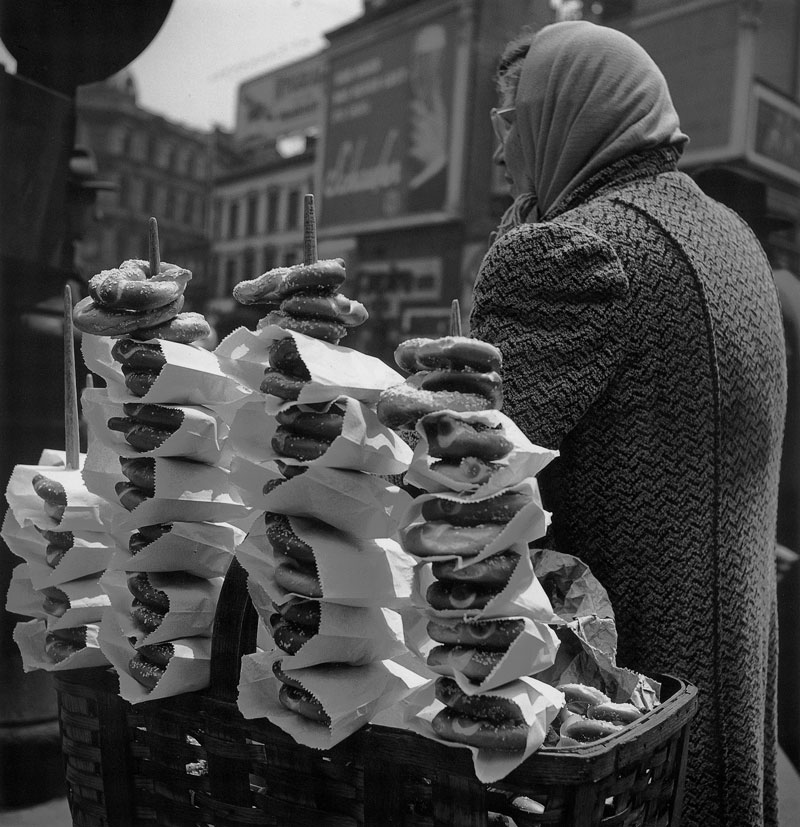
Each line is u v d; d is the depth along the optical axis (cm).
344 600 76
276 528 77
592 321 96
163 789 85
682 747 80
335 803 76
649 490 101
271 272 81
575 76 112
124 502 89
